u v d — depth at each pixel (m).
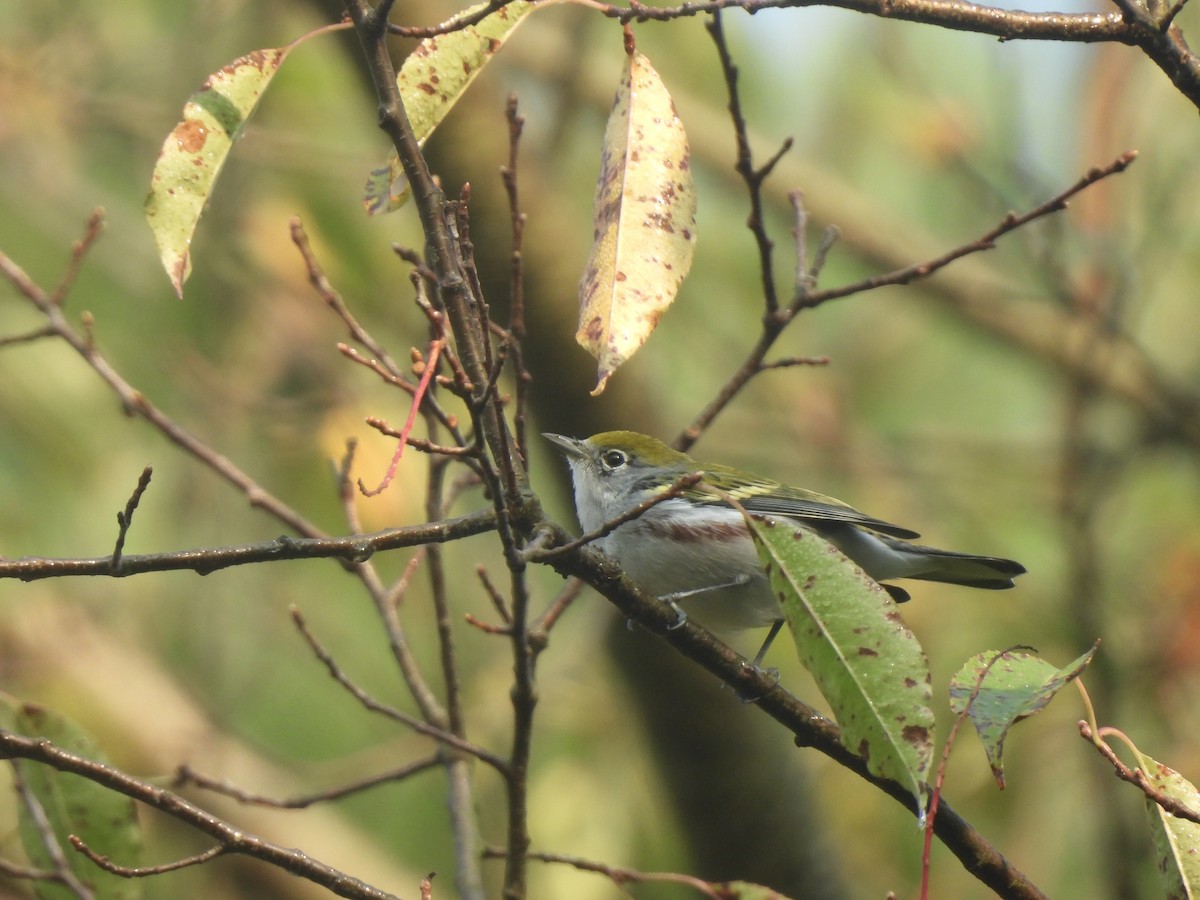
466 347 5.66
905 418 15.73
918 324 15.56
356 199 12.73
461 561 13.31
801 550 5.46
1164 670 10.94
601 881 11.28
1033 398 15.88
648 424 10.62
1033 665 5.52
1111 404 14.67
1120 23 5.64
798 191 8.25
